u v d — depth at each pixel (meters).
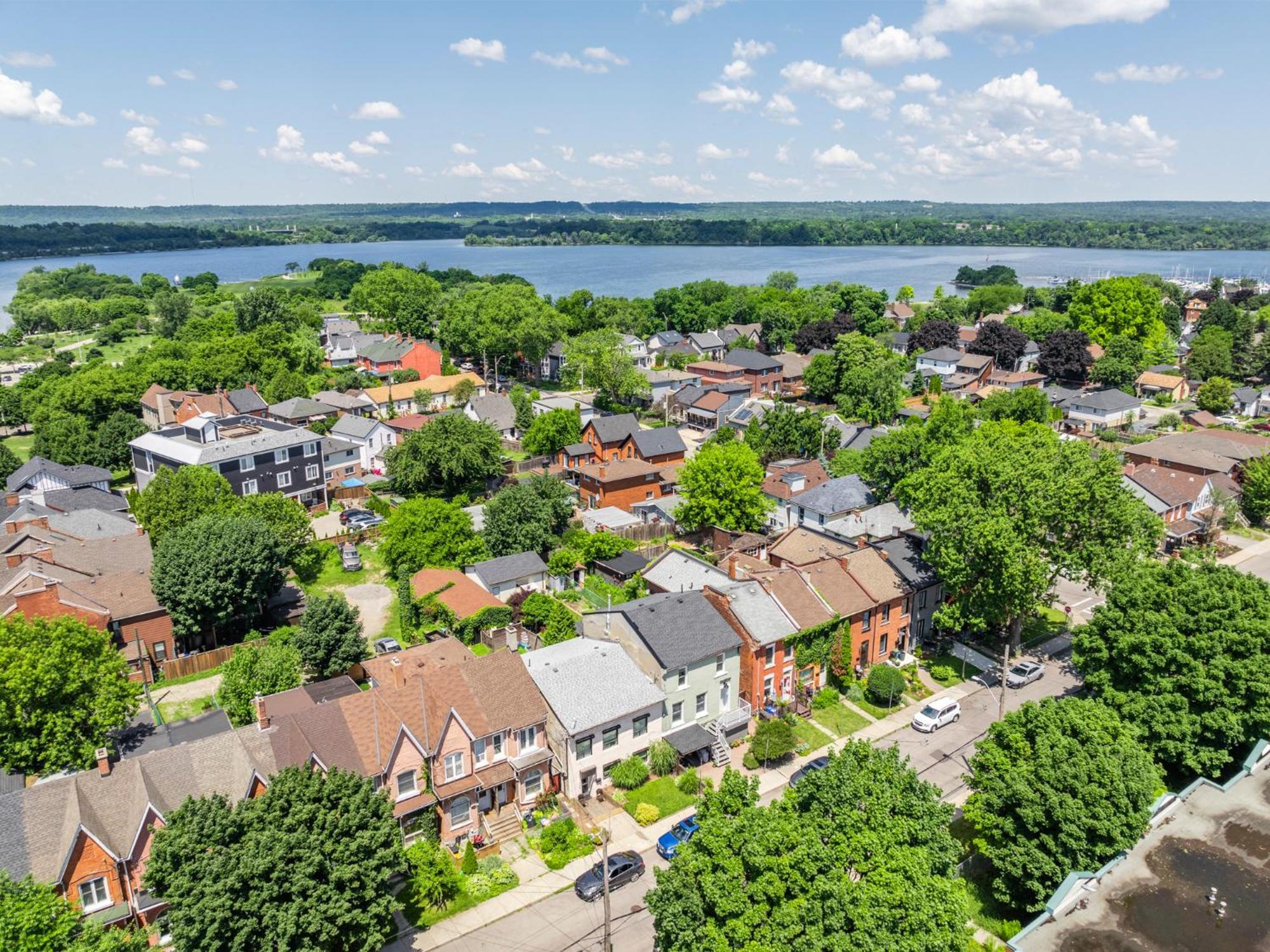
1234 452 107.19
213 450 95.25
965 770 52.75
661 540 90.56
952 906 31.73
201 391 139.75
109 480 105.75
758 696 58.19
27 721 45.56
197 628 64.81
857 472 98.38
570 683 52.22
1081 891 39.81
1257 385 163.38
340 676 57.09
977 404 142.88
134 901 40.03
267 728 45.81
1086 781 40.06
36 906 29.73
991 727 44.94
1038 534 62.97
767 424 116.75
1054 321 192.62
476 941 40.22
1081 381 165.38
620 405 152.75
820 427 112.50
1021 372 167.25
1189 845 43.22
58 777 44.53
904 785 35.53
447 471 100.06
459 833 47.22
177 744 46.69
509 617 68.44
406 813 44.59
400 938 40.44
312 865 33.53
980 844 41.97
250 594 66.56
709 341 196.50
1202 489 94.50
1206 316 193.50
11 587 62.66
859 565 66.50
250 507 78.94
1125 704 50.25
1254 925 37.88
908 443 89.56
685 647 54.72
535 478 88.50
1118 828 39.28
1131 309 182.00
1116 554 61.88
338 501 106.25
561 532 86.62
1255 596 51.59
